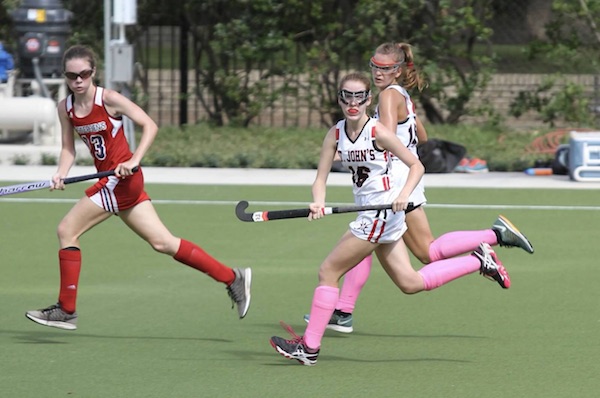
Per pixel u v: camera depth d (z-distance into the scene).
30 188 25.11
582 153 52.00
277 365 23.58
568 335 26.25
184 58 73.69
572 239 38.88
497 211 44.22
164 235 25.36
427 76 69.25
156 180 51.66
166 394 21.33
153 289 31.41
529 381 22.27
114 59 59.00
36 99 58.50
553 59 71.56
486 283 32.06
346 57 71.25
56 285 31.95
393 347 25.19
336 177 52.88
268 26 70.06
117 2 58.06
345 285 26.48
